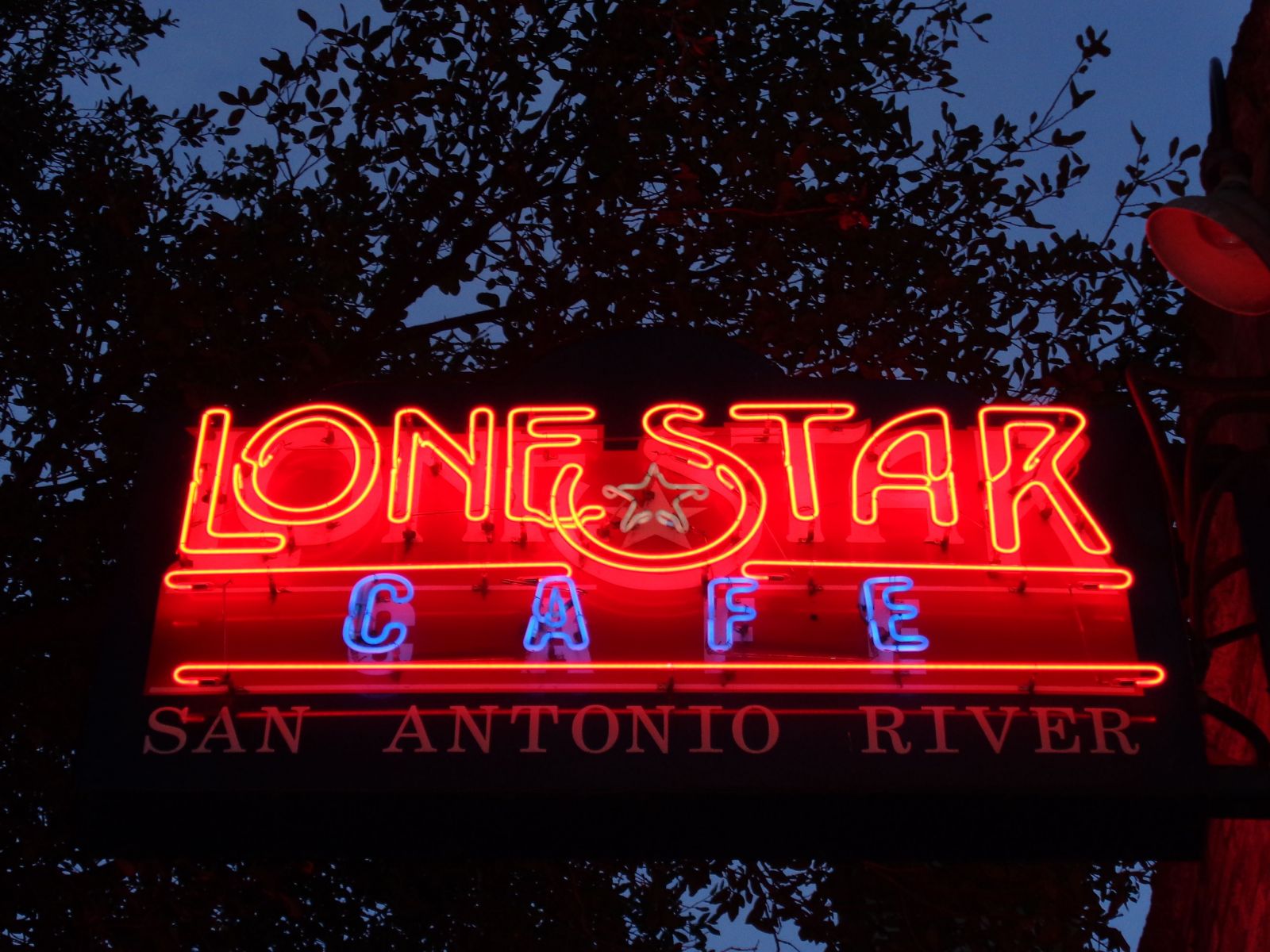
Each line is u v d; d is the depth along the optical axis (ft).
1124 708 17.60
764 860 17.88
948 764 17.15
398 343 27.76
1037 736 17.37
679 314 27.96
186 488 19.57
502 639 18.26
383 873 27.27
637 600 18.57
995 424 20.02
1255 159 20.70
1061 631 18.39
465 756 17.21
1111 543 18.99
